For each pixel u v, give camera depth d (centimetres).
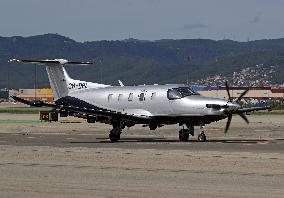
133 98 6125
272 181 2983
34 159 4041
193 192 2667
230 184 2892
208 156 4194
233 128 8662
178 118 5875
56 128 8800
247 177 3123
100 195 2603
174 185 2867
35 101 5775
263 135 7069
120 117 5959
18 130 8319
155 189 2753
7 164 3734
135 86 6247
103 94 6347
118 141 5972
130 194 2625
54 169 3478
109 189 2758
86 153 4462
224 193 2639
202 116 5722
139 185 2869
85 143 5647
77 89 6569
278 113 16288
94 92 6419
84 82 6569
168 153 4431
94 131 8044
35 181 3006
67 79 6631
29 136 6875
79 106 6488
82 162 3847
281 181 2983
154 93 5997
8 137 6656
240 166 3600
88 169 3475
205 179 3062
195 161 3875
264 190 2711
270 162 3797
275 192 2658
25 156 4247
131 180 3033
